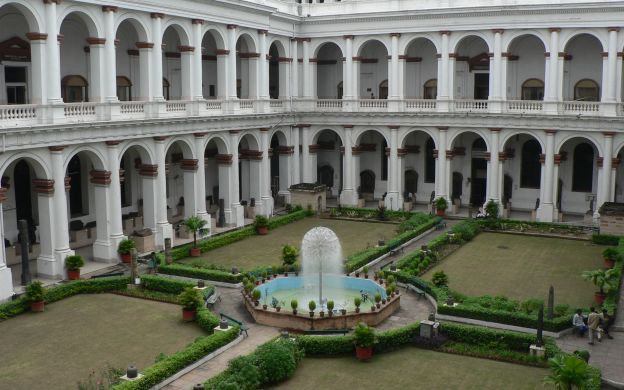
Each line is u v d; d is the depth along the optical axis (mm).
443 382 26922
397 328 31031
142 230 46500
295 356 28297
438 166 61000
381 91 67375
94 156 42281
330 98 68250
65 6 39062
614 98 54156
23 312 34656
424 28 59906
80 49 46594
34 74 37906
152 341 31000
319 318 31734
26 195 45125
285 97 63500
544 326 31844
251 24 56094
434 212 60219
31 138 37094
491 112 57938
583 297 37469
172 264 41938
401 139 62062
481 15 57594
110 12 41875
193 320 33469
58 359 28938
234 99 54375
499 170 58781
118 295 37812
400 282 39250
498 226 54969
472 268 43500
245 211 59312
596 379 25453
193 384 26391
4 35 41438
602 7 53375
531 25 56250
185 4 48250
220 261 44938
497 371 27969
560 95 56125
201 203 51438
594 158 59281
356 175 64688
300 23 64125
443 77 59844
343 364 28703
